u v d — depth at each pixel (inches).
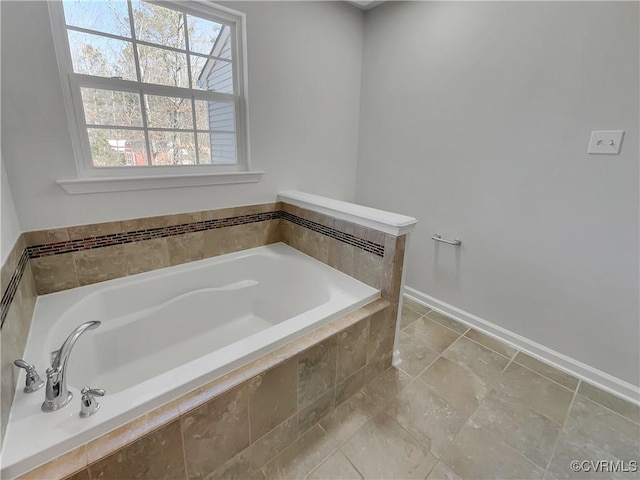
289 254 85.4
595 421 57.9
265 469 48.8
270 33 77.2
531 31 63.4
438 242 90.1
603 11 54.5
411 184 93.5
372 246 66.1
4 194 48.1
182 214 74.0
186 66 69.0
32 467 30.6
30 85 51.8
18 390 37.7
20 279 48.9
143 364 66.0
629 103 54.2
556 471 49.1
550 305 71.1
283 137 87.0
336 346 55.1
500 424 57.1
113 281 66.7
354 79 99.0
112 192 63.5
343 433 55.0
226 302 79.4
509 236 75.1
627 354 62.2
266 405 46.9
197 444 40.3
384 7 90.0
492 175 75.2
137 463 35.3
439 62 80.3
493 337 81.9
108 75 60.0
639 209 56.3
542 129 65.3
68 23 54.5
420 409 60.1
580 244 64.3
